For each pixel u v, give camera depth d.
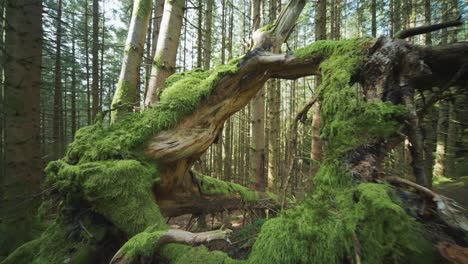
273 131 7.51
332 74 2.25
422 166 1.90
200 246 1.82
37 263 2.12
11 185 3.40
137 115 2.71
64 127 14.59
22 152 3.52
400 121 1.96
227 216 4.02
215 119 2.85
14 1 3.61
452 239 1.48
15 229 3.17
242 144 15.00
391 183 1.80
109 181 2.10
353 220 1.45
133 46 3.46
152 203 2.21
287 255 1.40
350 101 2.03
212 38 13.43
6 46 3.61
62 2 12.23
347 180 1.80
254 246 1.58
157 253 1.85
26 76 3.63
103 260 2.35
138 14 3.53
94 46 10.13
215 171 13.54
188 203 3.23
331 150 2.03
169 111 2.57
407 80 2.07
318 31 6.44
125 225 2.06
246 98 3.04
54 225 2.37
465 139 9.32
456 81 2.19
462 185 6.71
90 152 2.37
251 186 6.39
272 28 3.18
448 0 7.76
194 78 2.86
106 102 16.98
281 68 2.79
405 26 9.62
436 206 1.59
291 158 2.40
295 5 3.18
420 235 1.42
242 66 2.75
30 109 3.66
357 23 14.62
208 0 9.19
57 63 10.09
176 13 3.56
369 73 2.18
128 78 3.41
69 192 2.18
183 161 2.80
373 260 1.33
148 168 2.38
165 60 3.50
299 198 2.16
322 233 1.44
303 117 2.65
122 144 2.39
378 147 1.91
